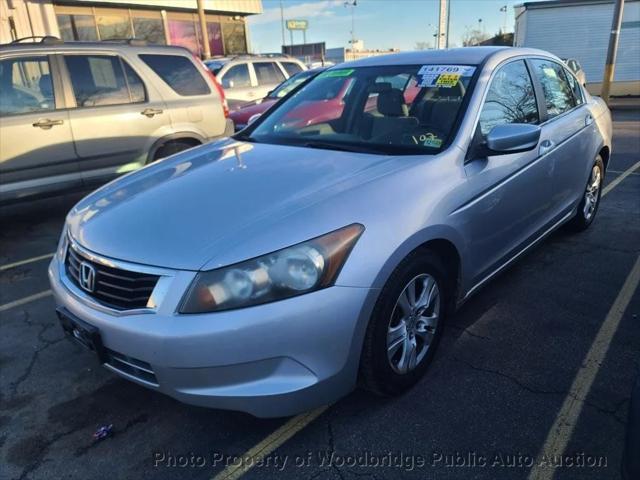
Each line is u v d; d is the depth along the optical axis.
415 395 2.68
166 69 6.22
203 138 6.48
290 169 2.77
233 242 2.15
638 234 4.78
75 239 2.59
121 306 2.25
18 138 5.25
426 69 3.38
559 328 3.25
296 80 9.70
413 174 2.61
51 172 5.50
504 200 3.12
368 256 2.25
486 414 2.53
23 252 5.14
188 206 2.47
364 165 2.73
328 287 2.16
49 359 3.21
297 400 2.18
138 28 19.83
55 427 2.61
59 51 5.50
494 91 3.23
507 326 3.29
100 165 5.79
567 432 2.40
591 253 4.38
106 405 2.75
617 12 15.69
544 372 2.83
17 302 4.02
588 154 4.37
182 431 2.54
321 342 2.16
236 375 2.11
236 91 11.06
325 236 2.19
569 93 4.31
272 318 2.07
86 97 5.65
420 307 2.63
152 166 3.32
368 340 2.34
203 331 2.05
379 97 3.36
